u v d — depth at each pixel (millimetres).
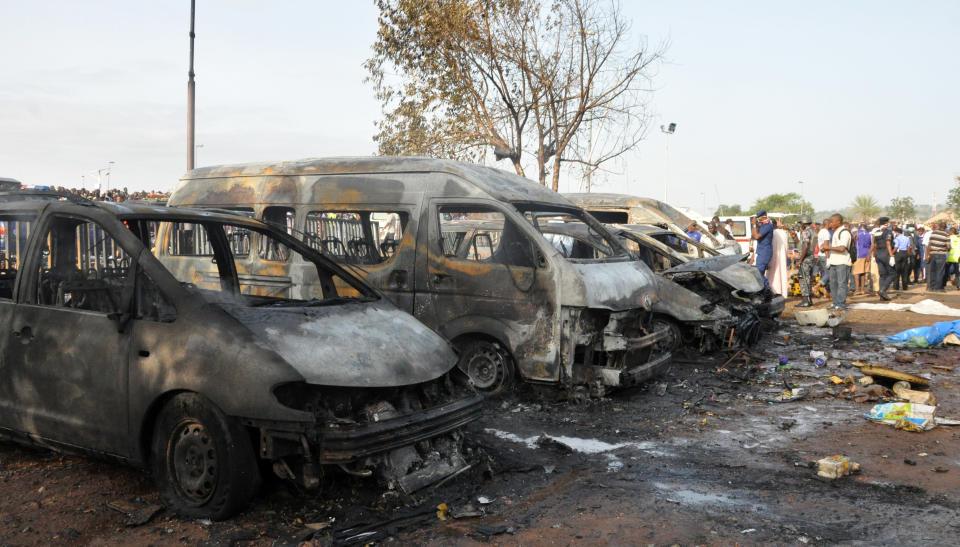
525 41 17438
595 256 7719
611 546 3625
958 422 6109
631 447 5434
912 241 22469
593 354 6906
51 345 4262
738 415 6535
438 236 6969
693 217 17375
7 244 4820
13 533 3574
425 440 4145
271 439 3602
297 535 3617
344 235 7566
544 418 6176
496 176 7367
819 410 6754
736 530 3846
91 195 14844
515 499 4254
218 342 3744
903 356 9328
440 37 17125
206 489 3770
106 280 4223
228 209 8289
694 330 9344
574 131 17812
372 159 7672
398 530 3742
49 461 4668
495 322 6645
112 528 3684
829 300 17688
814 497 4383
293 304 4496
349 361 3914
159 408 3932
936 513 4121
